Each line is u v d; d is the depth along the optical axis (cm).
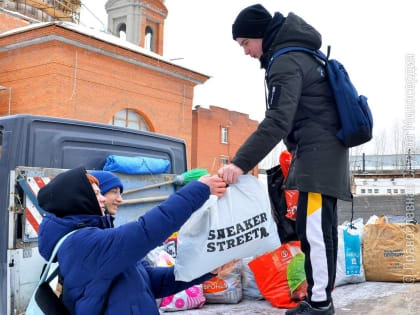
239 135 3681
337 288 393
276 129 209
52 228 157
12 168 297
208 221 183
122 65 1903
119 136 385
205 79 2264
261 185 197
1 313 262
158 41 3078
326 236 229
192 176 268
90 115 1773
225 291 354
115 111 1875
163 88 2102
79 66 1733
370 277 429
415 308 297
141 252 148
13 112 1753
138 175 357
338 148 230
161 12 3055
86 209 160
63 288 150
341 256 404
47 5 2547
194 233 184
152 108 2050
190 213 160
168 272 191
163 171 383
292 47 230
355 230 445
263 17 239
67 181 161
